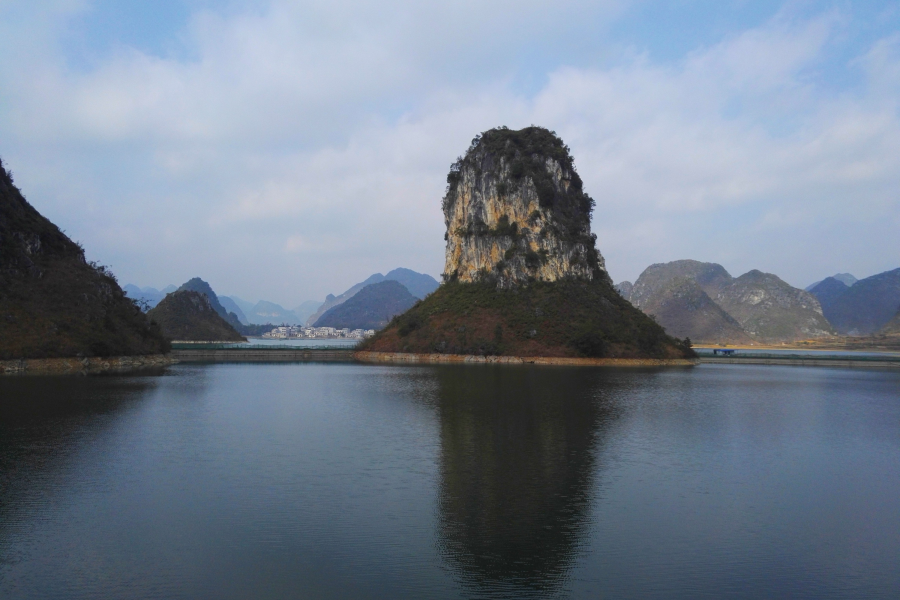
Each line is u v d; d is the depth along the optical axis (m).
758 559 20.33
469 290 155.38
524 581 18.45
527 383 77.12
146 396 59.50
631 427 43.69
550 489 27.52
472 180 167.38
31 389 63.12
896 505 26.17
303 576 18.45
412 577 18.48
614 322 139.75
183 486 27.28
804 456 35.38
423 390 67.50
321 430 41.28
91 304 103.56
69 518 23.03
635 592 17.89
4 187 103.31
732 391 71.81
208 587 17.70
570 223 158.50
